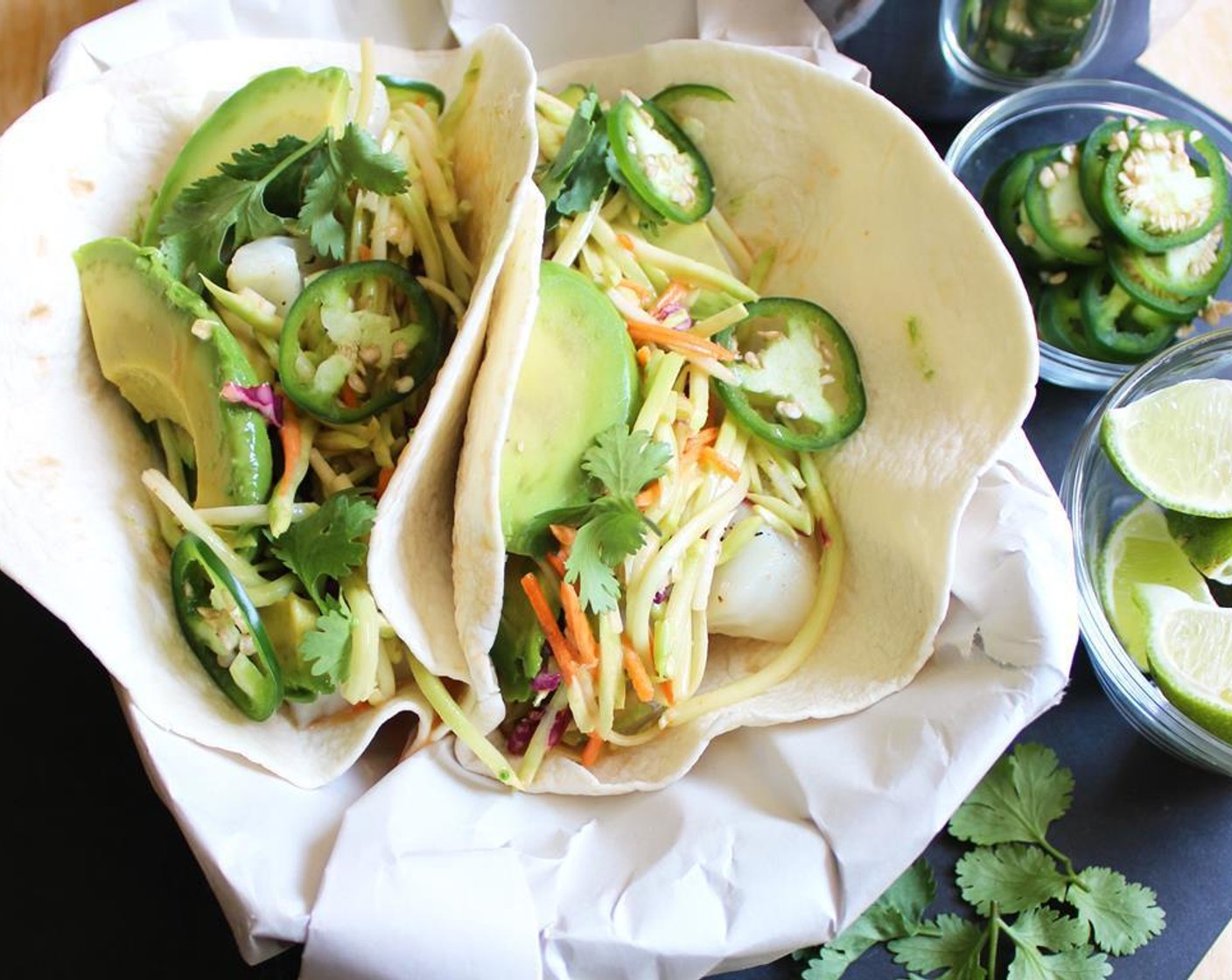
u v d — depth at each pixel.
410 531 0.33
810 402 0.36
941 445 0.34
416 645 0.33
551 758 0.35
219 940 0.35
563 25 0.41
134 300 0.33
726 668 0.37
